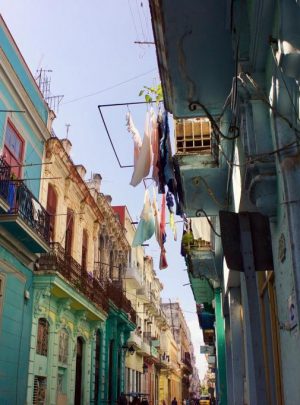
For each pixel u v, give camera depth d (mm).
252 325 2885
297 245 3328
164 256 10516
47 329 15859
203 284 16688
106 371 23250
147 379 36250
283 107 3711
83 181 19859
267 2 3602
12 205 12492
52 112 16969
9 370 12812
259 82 4234
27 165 13367
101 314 20703
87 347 20234
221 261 11648
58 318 16547
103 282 22750
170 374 50375
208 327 22234
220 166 8000
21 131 14312
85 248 21391
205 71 5648
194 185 8484
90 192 22094
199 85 5879
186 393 69000
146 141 7637
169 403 47594
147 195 10070
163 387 44938
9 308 13000
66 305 16672
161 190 8008
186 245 12578
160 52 5512
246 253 3227
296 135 3541
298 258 3299
